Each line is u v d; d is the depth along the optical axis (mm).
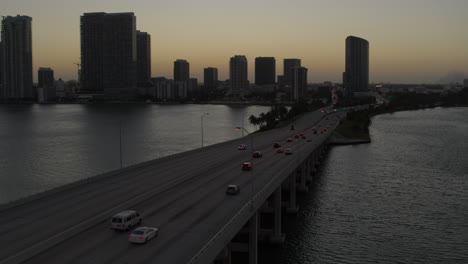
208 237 41250
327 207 88875
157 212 51031
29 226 45344
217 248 39156
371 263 61281
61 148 182875
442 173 123000
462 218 80938
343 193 100500
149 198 58219
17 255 35969
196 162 91250
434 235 72062
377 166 135250
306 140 143000
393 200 93812
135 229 42938
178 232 43500
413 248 66562
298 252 65125
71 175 127062
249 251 56781
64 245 40031
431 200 93562
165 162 91500
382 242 69062
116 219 44281
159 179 70812
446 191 101625
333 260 62312
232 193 60000
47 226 45281
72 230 43156
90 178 68438
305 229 75312
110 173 74000
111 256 37125
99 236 42625
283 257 63250
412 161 144250
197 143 198250
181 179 70812
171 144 194750
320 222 79125
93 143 199125
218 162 91312
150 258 36625
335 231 74250
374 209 87000
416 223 78188
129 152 170875
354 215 83125
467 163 139375
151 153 168125
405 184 109000
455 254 64250
